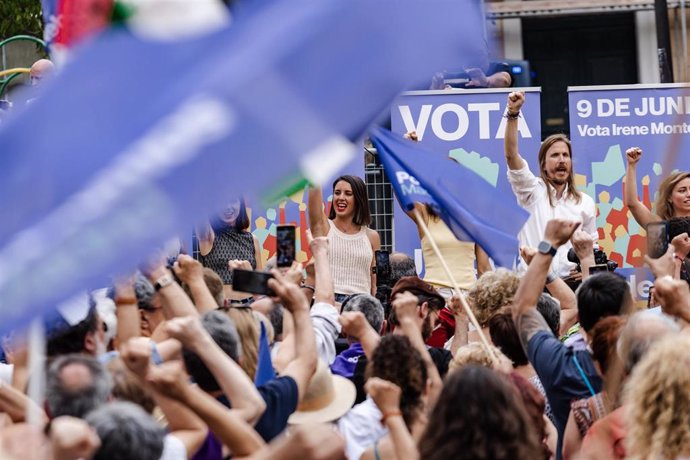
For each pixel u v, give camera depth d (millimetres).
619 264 24188
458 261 21328
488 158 24016
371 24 6555
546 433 12117
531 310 12398
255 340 12031
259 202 7109
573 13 50000
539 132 23969
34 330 8633
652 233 14195
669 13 48031
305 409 11992
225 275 21094
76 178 6777
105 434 8328
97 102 6918
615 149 24188
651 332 10859
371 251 21859
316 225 20422
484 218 14375
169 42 6977
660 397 9641
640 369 9844
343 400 12219
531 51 51031
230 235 21219
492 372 8812
